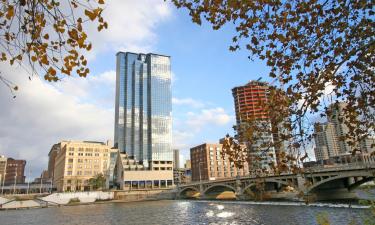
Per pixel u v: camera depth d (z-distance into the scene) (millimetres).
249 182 102688
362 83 9711
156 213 83438
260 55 9461
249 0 8188
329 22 8719
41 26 5348
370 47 8500
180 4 8992
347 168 63562
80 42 5430
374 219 12266
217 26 9133
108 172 197375
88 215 84562
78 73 5754
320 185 75812
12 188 192125
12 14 5105
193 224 58938
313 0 8414
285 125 9430
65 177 179000
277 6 8625
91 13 5215
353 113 9781
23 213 97625
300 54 9219
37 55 5438
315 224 47031
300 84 9516
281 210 66625
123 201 150125
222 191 149500
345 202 68938
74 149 185750
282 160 9531
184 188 154875
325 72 8875
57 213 94062
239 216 64000
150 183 196375
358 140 9969
